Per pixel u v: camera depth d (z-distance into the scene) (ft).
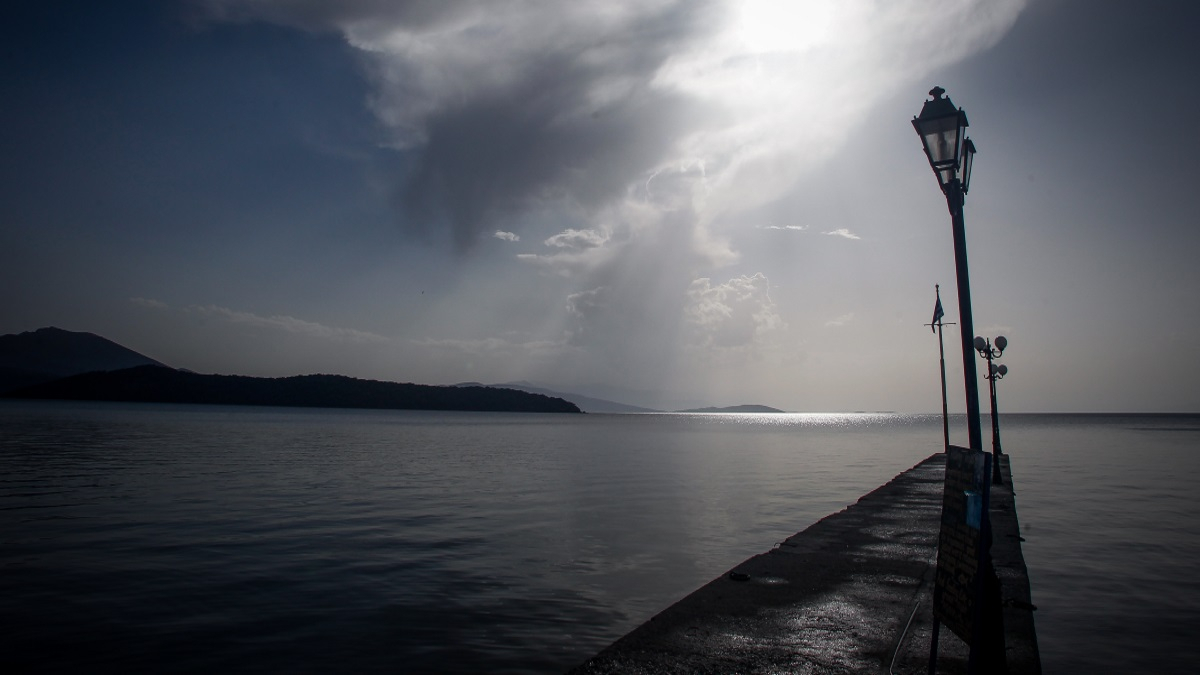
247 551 50.57
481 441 225.56
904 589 27.04
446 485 95.81
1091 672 25.16
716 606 24.54
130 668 28.35
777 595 26.03
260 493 84.17
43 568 45.09
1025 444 216.13
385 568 45.60
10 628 33.04
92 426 263.90
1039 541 50.01
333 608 36.63
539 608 36.91
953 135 27.07
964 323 28.12
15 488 87.10
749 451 189.47
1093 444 214.90
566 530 60.03
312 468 118.73
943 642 21.04
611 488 93.76
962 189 28.60
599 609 36.86
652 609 36.91
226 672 28.02
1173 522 58.59
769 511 71.77
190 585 41.09
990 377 86.02
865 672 18.65
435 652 30.30
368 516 67.00
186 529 59.31
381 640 31.78
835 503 78.33
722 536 57.41
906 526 42.70
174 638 31.89
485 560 48.14
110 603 37.29
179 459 132.77
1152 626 30.48
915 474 80.53
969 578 16.35
